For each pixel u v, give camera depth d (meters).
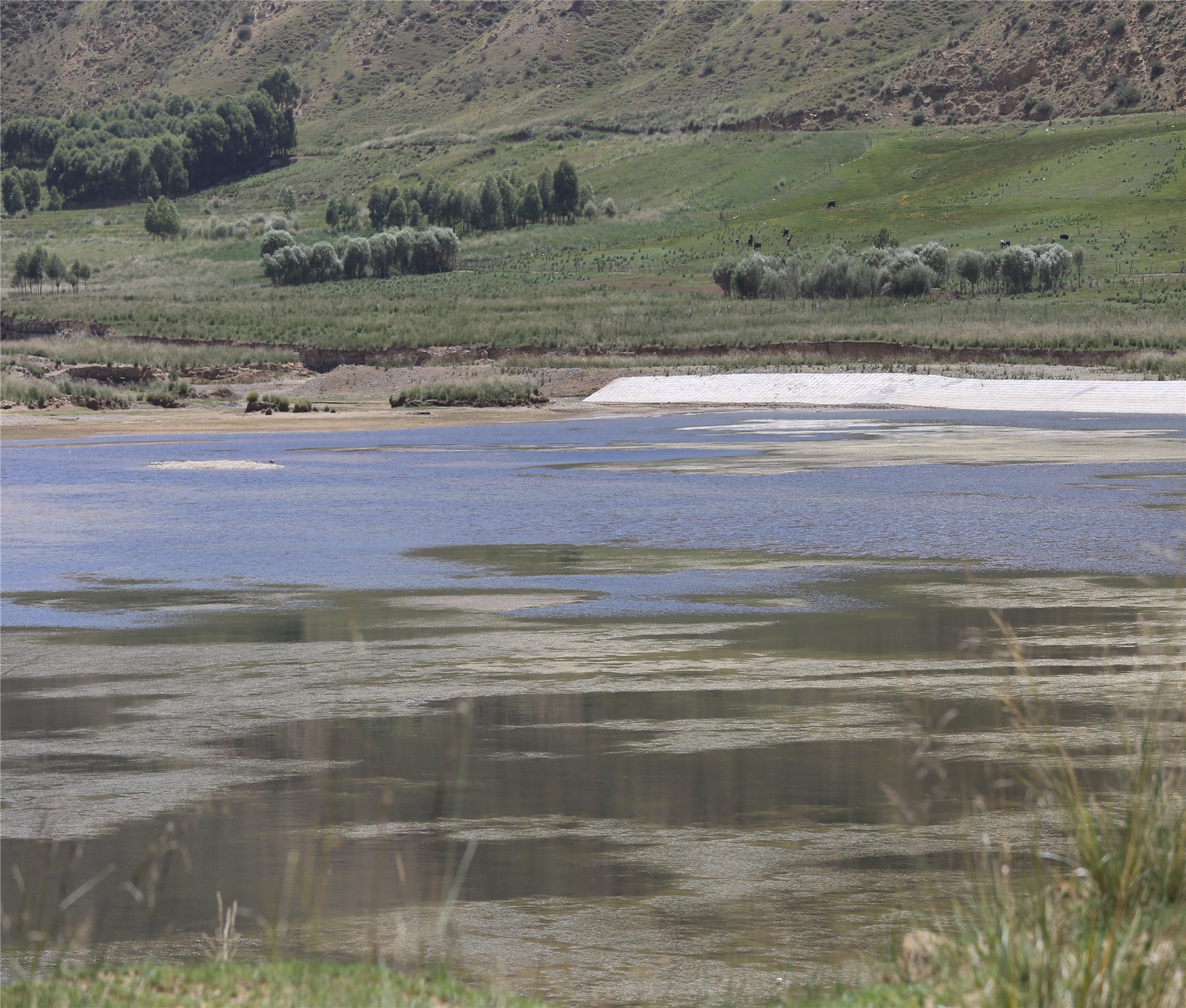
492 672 24.84
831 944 12.12
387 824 15.90
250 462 69.69
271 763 18.66
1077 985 8.16
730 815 16.09
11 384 129.75
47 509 51.75
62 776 18.06
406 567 38.03
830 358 151.75
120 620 30.55
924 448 75.94
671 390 133.38
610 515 49.03
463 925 12.70
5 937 12.44
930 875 13.83
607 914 12.99
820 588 33.97
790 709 21.59
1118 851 9.61
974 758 18.34
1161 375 126.06
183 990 9.69
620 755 18.95
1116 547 39.56
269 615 31.06
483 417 109.56
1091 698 21.80
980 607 30.80
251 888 13.72
